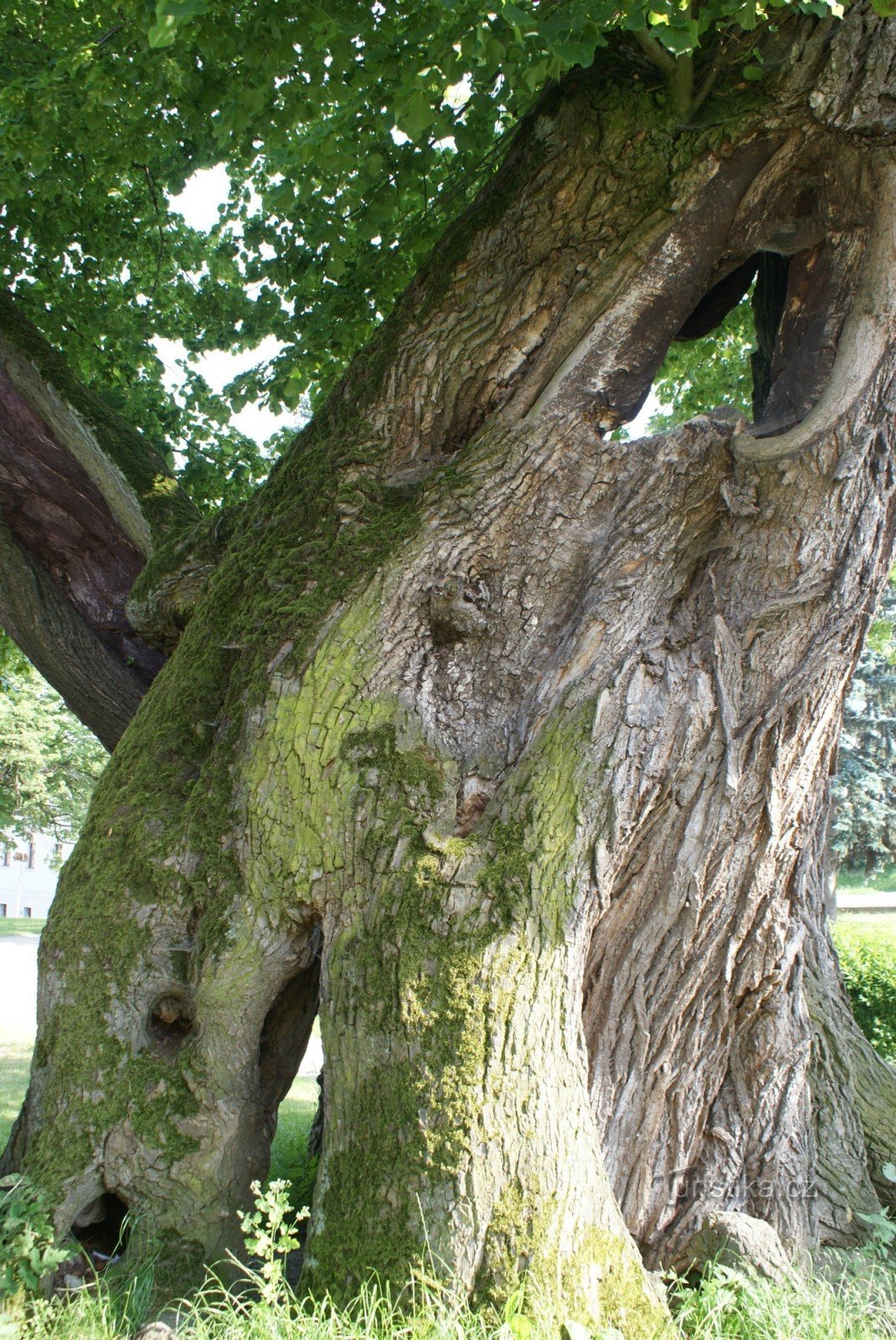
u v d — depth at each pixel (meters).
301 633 3.81
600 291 3.88
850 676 3.89
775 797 3.67
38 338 5.33
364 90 4.06
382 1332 2.71
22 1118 3.66
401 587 3.77
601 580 3.75
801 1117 3.96
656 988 3.64
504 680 3.82
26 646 5.32
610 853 3.39
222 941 3.51
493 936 3.17
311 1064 10.01
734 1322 2.99
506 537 3.83
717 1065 3.80
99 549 5.55
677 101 3.73
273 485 4.41
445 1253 2.82
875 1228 3.94
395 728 3.60
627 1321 2.85
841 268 3.79
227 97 4.78
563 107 3.99
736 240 3.90
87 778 24.89
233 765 3.75
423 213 5.88
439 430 4.17
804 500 3.60
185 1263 3.22
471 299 4.10
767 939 3.79
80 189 6.77
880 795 29.48
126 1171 3.31
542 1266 2.81
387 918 3.29
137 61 4.60
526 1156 2.93
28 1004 13.27
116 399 7.53
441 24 3.83
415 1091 3.01
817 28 3.59
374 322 6.62
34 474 5.30
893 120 3.55
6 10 5.43
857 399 3.57
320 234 5.52
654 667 3.62
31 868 41.53
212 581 4.36
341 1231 2.97
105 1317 2.91
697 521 3.78
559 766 3.45
